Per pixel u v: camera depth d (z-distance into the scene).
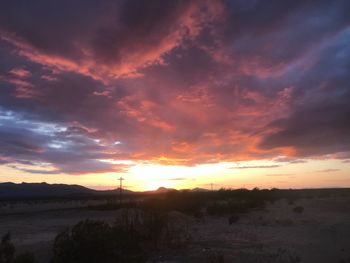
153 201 44.34
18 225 33.81
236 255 16.86
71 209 54.94
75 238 15.64
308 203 55.47
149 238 19.69
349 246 18.91
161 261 15.98
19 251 17.70
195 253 17.50
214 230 26.52
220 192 69.94
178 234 21.75
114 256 15.97
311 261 15.55
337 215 37.97
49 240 21.83
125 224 20.73
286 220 31.84
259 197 65.44
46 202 91.50
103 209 48.59
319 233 24.28
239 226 29.27
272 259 15.98
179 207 41.03
